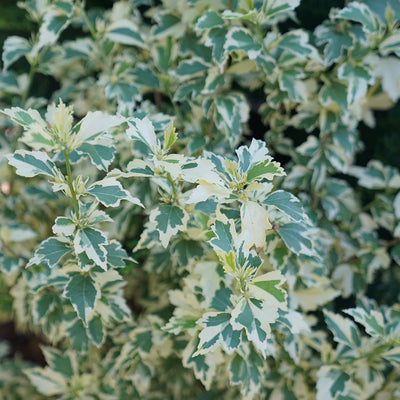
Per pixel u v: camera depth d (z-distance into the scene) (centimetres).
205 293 103
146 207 113
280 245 105
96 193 97
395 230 118
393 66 117
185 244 108
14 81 122
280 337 112
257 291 95
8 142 123
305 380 118
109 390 116
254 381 104
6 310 132
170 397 126
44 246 100
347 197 126
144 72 119
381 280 140
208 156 100
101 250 97
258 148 99
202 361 105
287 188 123
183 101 120
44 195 118
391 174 125
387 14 110
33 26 145
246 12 109
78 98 130
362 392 110
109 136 98
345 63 113
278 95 117
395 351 106
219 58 108
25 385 130
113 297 108
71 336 107
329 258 124
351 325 110
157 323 113
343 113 115
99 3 146
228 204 104
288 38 111
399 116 134
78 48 123
